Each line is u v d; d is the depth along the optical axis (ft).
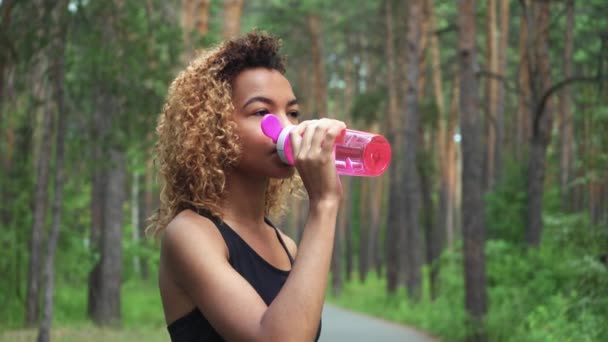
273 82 6.31
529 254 57.67
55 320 62.39
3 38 36.88
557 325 37.86
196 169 6.24
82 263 63.46
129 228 90.84
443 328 59.16
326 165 5.74
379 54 132.57
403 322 78.95
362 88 164.55
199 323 5.97
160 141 6.57
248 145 6.21
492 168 122.72
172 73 42.63
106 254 64.85
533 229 63.52
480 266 51.19
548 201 79.87
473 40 51.03
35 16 37.63
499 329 49.90
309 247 5.59
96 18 40.22
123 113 44.39
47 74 39.91
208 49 6.61
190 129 6.24
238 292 5.64
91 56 40.27
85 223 73.72
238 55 6.33
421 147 100.37
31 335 49.14
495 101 103.86
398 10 111.04
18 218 62.64
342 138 5.86
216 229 6.09
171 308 6.07
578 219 37.09
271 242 6.59
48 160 53.31
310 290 5.41
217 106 6.23
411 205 90.84
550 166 115.55
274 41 6.43
